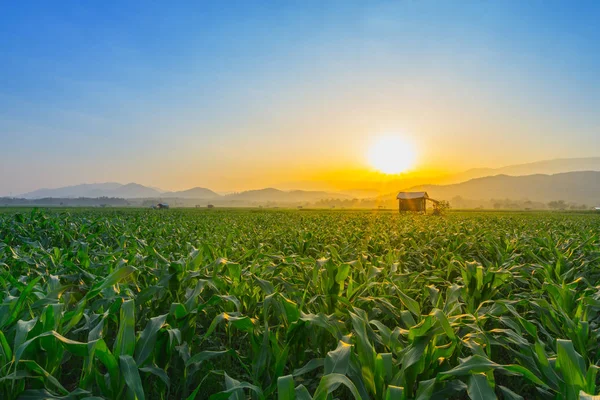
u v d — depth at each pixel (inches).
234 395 110.4
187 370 155.3
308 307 196.2
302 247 369.1
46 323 119.6
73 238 430.6
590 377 100.7
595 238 353.7
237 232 486.9
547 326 174.4
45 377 114.5
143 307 195.5
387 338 135.3
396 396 93.7
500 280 209.0
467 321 168.6
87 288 206.2
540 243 367.2
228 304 191.2
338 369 106.0
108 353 107.7
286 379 97.3
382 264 282.8
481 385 102.3
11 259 277.3
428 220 1112.2
